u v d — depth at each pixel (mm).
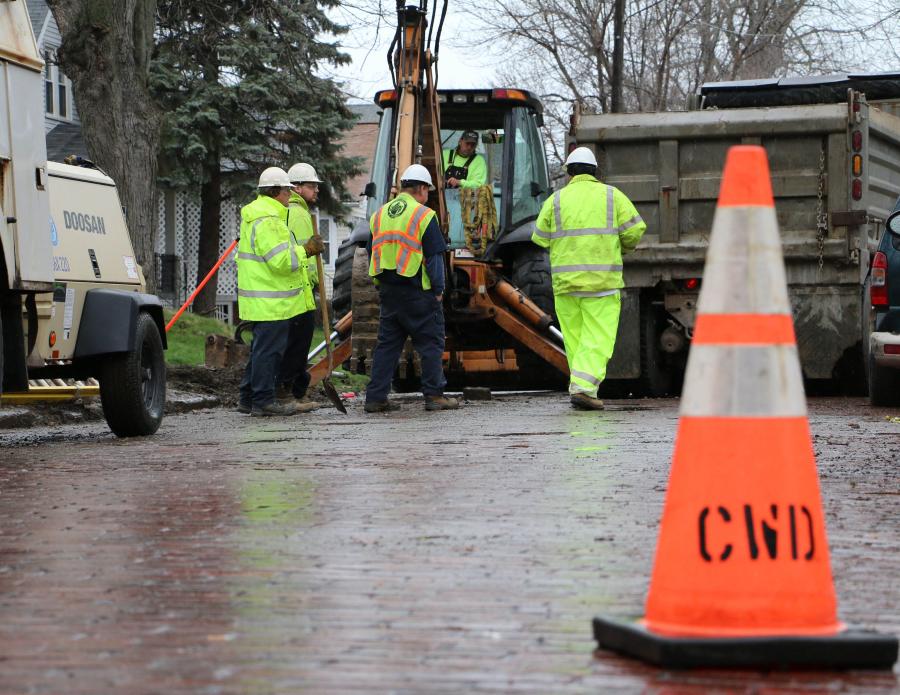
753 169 3924
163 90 38781
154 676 3707
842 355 16672
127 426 11766
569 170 14242
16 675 3738
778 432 3826
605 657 3879
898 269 14172
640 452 9320
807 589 3795
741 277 3873
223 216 50188
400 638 4105
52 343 11156
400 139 15820
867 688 3566
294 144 40906
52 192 11461
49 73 42219
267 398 14672
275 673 3723
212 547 5727
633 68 43625
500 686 3584
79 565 5383
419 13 16047
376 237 14391
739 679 3641
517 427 11727
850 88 19047
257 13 33000
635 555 5422
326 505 6883
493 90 19047
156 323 12398
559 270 14070
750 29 42469
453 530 6043
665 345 17516
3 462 9578
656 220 16906
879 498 7066
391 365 14555
